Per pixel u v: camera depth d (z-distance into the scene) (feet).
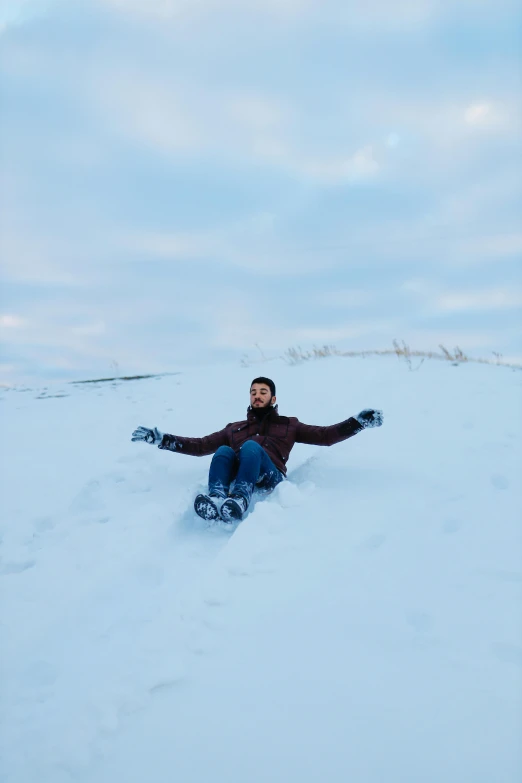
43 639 9.07
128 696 7.24
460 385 25.64
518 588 9.18
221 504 12.59
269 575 10.16
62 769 6.37
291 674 7.57
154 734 6.75
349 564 10.37
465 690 7.07
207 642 8.32
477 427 18.93
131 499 15.34
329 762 6.19
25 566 12.08
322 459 16.80
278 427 15.74
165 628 8.46
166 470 17.51
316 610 8.99
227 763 6.27
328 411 23.81
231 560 10.40
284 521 12.38
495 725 6.51
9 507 15.97
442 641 8.01
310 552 10.94
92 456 20.39
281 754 6.33
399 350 35.78
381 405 23.35
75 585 10.61
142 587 10.45
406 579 9.72
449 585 9.43
